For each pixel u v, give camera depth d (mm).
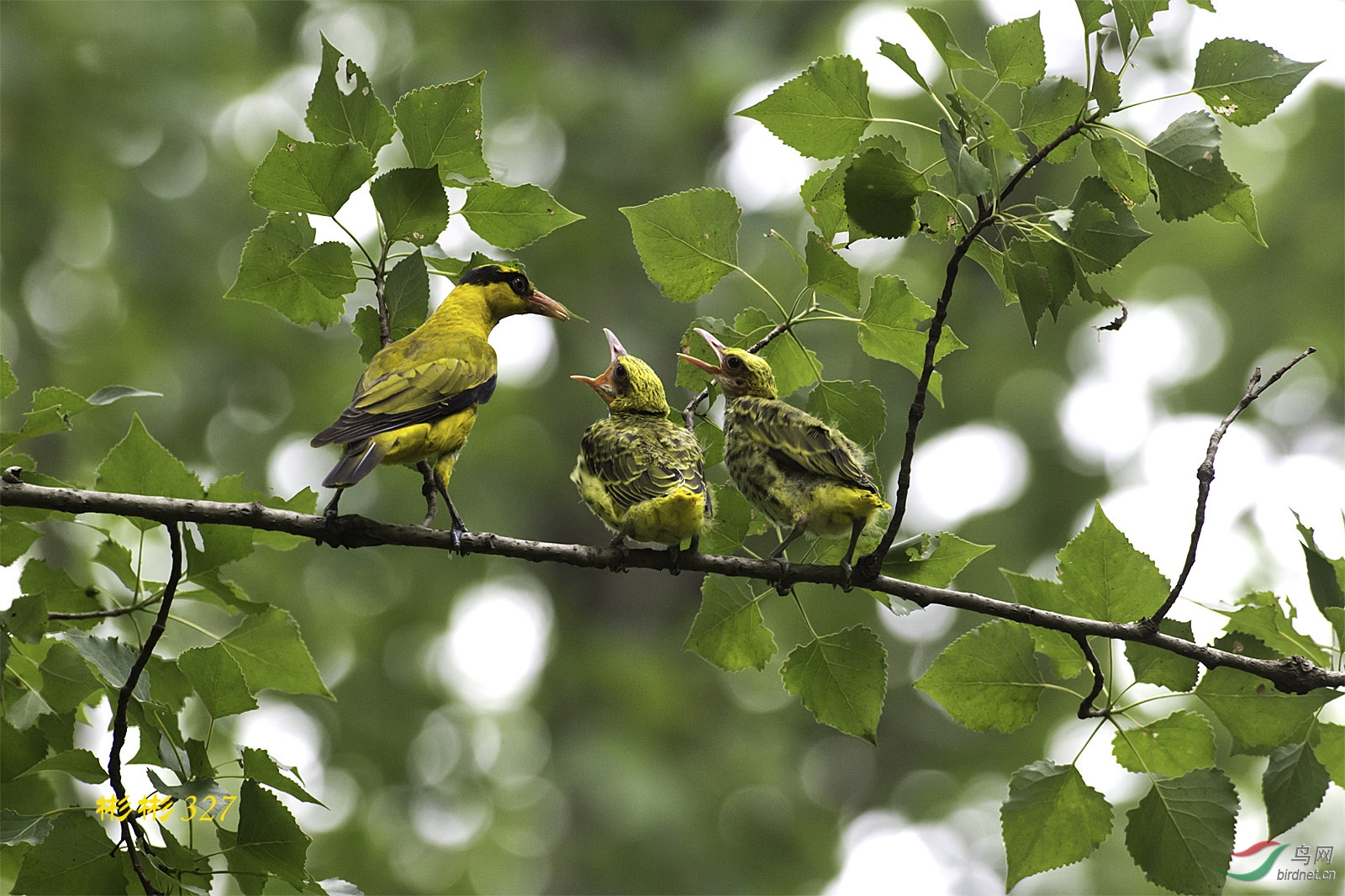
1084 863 16734
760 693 20000
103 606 6641
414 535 6172
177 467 6207
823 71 6137
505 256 18859
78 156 17719
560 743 17562
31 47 17094
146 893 5258
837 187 6531
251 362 18609
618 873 17312
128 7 17500
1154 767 6453
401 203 6285
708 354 8055
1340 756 6484
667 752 18125
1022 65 5746
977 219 5844
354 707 17422
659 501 6320
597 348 18750
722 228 6898
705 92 18516
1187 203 5480
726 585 6703
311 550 18047
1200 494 6203
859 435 7199
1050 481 20391
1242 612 6551
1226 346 21297
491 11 20156
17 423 17125
